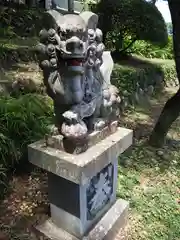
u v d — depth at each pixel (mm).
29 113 2906
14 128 2734
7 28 5082
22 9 6020
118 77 4797
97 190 1995
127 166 3098
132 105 4832
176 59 3092
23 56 4387
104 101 1913
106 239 2064
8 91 3404
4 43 4504
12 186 2576
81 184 1632
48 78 1613
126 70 5215
